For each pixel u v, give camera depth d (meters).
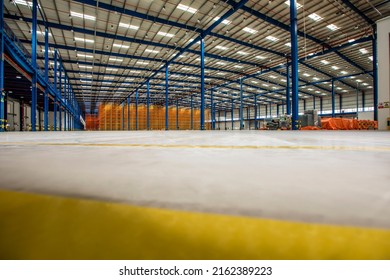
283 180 0.92
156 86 33.44
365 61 23.00
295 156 1.75
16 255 0.38
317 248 0.37
